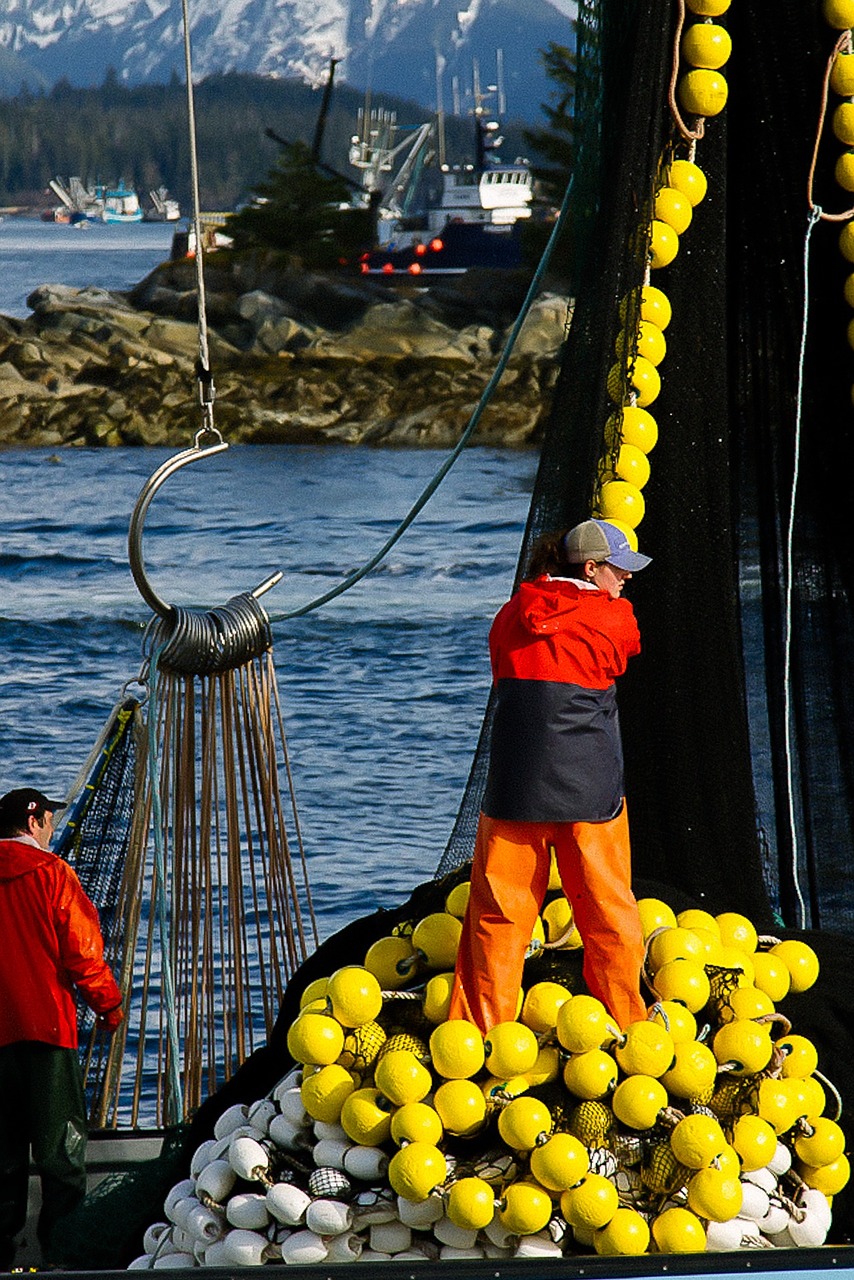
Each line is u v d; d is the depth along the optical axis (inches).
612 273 722.8
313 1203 568.4
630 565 592.7
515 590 749.3
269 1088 706.2
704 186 766.5
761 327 836.6
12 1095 762.8
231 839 872.3
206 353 847.7
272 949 876.0
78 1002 912.3
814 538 849.5
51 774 2755.9
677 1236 562.3
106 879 916.0
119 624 4067.4
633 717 785.6
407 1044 591.2
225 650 851.4
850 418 820.6
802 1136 616.4
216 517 5738.2
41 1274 538.6
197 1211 594.9
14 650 3750.0
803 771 861.2
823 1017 700.0
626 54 741.3
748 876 780.0
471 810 757.3
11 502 6018.7
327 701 3189.0
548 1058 592.7
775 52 781.9
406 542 5201.8
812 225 785.6
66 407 7731.3
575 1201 559.5
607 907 578.9
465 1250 569.6
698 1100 593.9
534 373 7613.2
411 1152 557.3
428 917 645.3
